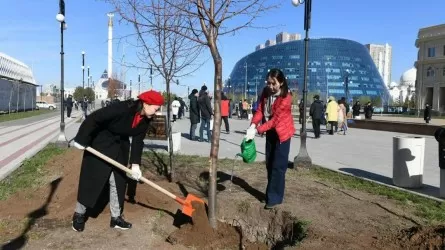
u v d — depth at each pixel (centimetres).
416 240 472
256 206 621
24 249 468
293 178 826
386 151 1414
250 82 10831
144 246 488
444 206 643
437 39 7875
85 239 500
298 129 2516
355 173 956
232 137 1791
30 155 1113
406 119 4522
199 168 892
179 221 573
